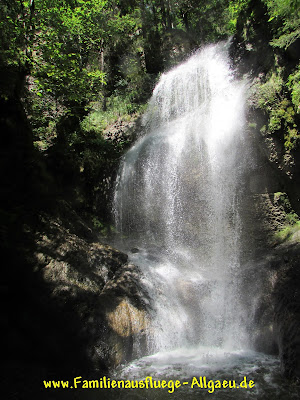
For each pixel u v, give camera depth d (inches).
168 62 586.2
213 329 233.3
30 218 233.1
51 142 388.2
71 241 246.2
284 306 212.5
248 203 320.5
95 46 557.0
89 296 218.7
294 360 176.2
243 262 298.8
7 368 173.5
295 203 314.5
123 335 209.0
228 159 328.5
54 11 390.0
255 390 166.6
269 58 314.2
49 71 360.5
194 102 441.1
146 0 691.4
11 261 200.5
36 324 191.9
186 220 342.6
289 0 249.4
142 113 498.3
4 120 233.9
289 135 286.8
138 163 386.6
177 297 250.5
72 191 370.3
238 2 374.6
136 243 359.6
